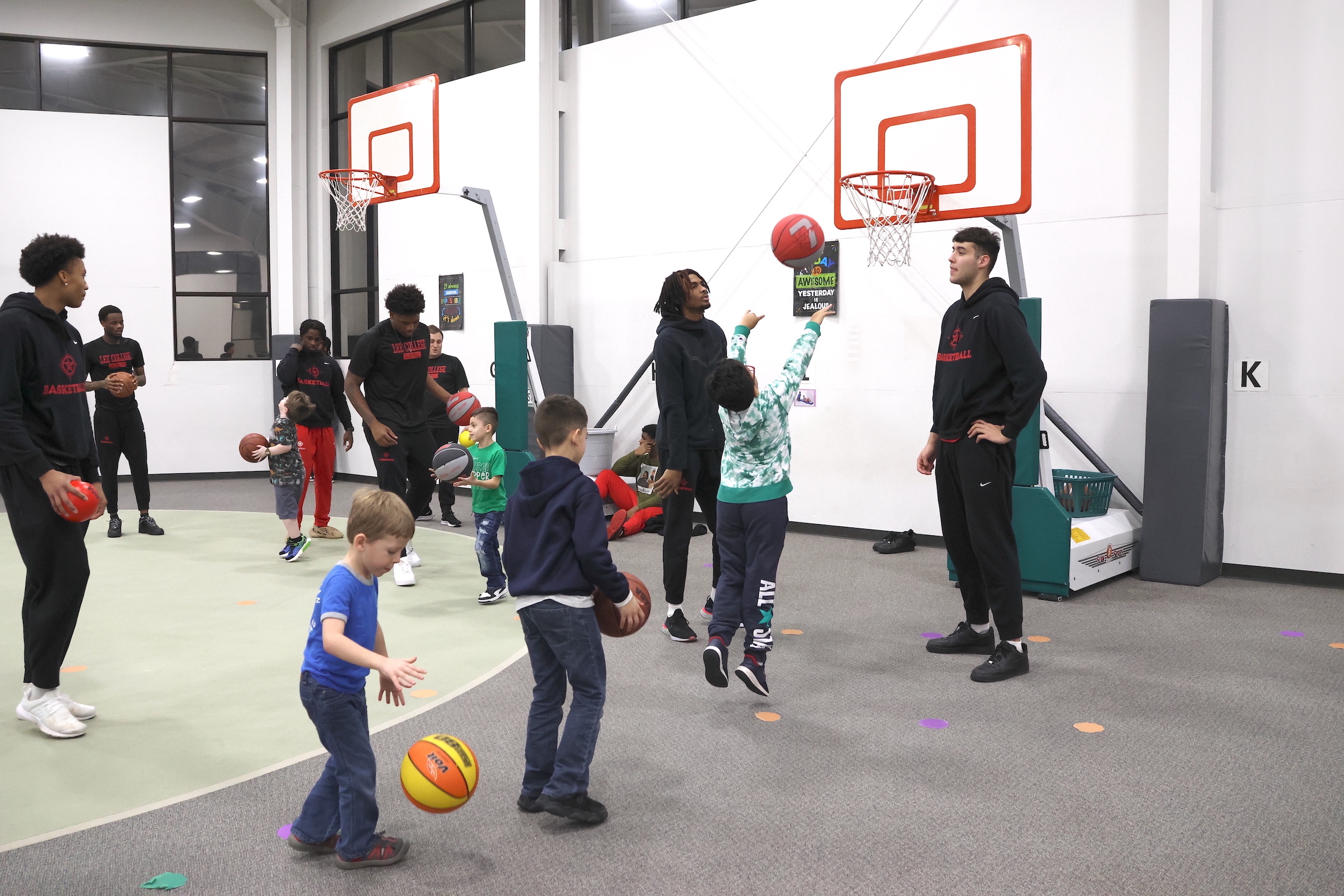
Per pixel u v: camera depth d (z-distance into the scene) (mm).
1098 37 5484
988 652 3820
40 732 3029
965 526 3688
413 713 3158
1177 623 4246
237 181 10531
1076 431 5652
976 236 3510
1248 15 5000
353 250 10258
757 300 7004
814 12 6602
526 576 2318
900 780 2615
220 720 3139
